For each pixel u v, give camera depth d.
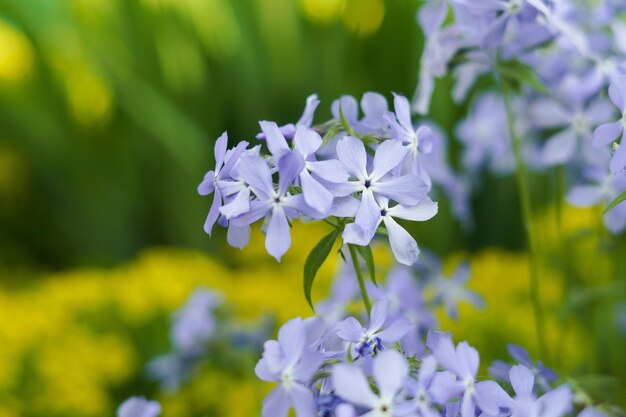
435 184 0.55
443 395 0.31
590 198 0.48
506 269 1.02
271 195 0.32
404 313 0.46
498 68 0.43
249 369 0.71
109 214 1.43
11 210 1.47
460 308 0.85
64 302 1.04
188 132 1.36
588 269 0.62
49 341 0.96
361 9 1.35
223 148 0.34
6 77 1.44
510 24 0.42
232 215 0.32
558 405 0.32
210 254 1.38
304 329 0.32
